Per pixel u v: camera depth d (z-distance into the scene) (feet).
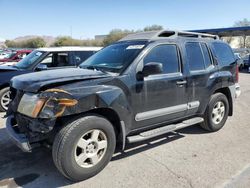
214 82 18.03
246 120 22.31
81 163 12.10
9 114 14.32
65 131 11.52
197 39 17.71
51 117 11.13
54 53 26.94
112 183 12.10
